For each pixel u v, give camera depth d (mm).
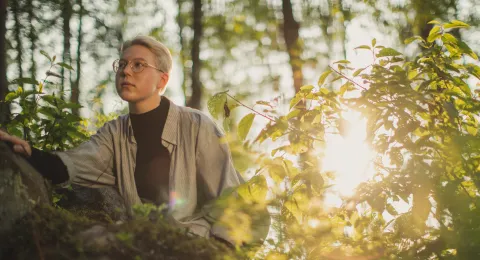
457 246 2504
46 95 3424
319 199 2719
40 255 2170
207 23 12797
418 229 2629
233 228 2564
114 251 2217
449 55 2938
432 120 2816
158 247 2271
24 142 2617
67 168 2775
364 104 2701
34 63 8312
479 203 2619
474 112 2799
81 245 2195
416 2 7184
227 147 3111
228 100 2789
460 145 2621
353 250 2658
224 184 3010
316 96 2941
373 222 2887
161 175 3062
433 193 2627
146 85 3070
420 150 2740
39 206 2367
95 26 10133
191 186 3027
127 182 3051
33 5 8328
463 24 2871
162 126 3113
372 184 2715
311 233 2578
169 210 2936
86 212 3053
